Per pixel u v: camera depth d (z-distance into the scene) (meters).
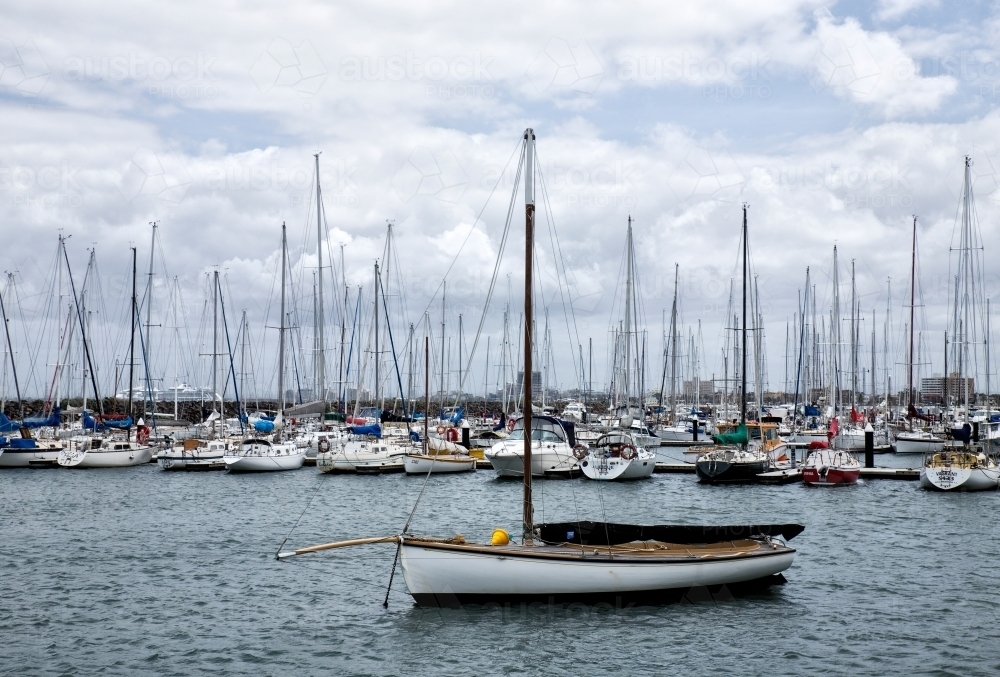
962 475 55.44
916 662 23.17
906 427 93.00
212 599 28.70
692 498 53.84
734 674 22.38
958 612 27.23
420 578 26.52
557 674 22.39
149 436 83.56
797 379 102.94
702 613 26.88
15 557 35.25
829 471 58.84
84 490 58.75
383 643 24.38
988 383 72.00
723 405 113.94
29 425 79.62
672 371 109.25
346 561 34.22
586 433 79.88
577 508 49.75
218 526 43.00
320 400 81.44
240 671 22.58
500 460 62.75
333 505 50.84
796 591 29.45
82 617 26.86
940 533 40.44
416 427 88.06
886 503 50.78
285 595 29.11
